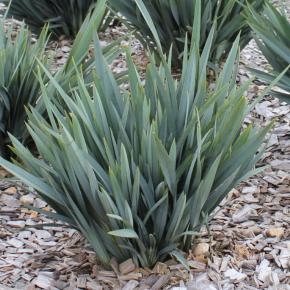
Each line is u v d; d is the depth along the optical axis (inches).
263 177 127.7
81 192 95.7
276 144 139.0
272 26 133.6
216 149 96.7
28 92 129.7
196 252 104.1
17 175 92.3
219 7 163.2
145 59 179.9
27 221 118.3
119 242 97.0
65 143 89.0
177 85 109.4
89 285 99.7
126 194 93.2
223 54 175.3
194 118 92.7
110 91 101.6
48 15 196.2
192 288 97.5
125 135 95.3
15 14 197.9
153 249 99.0
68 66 132.1
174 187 94.1
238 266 102.3
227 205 119.3
